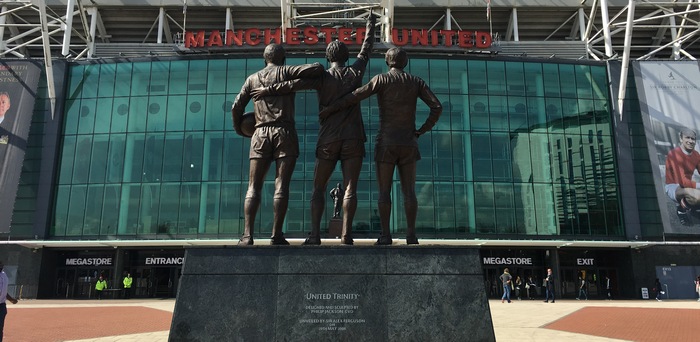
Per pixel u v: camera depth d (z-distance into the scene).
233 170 41.44
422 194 41.16
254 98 10.00
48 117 42.91
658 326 18.27
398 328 8.50
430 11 50.62
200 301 8.52
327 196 40.12
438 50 43.19
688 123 43.53
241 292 8.55
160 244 40.16
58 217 41.44
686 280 42.12
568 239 41.53
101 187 41.72
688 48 54.53
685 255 42.53
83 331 16.62
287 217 39.94
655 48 53.22
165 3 49.22
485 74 43.50
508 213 41.47
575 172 42.84
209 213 40.81
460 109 42.69
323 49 42.97
